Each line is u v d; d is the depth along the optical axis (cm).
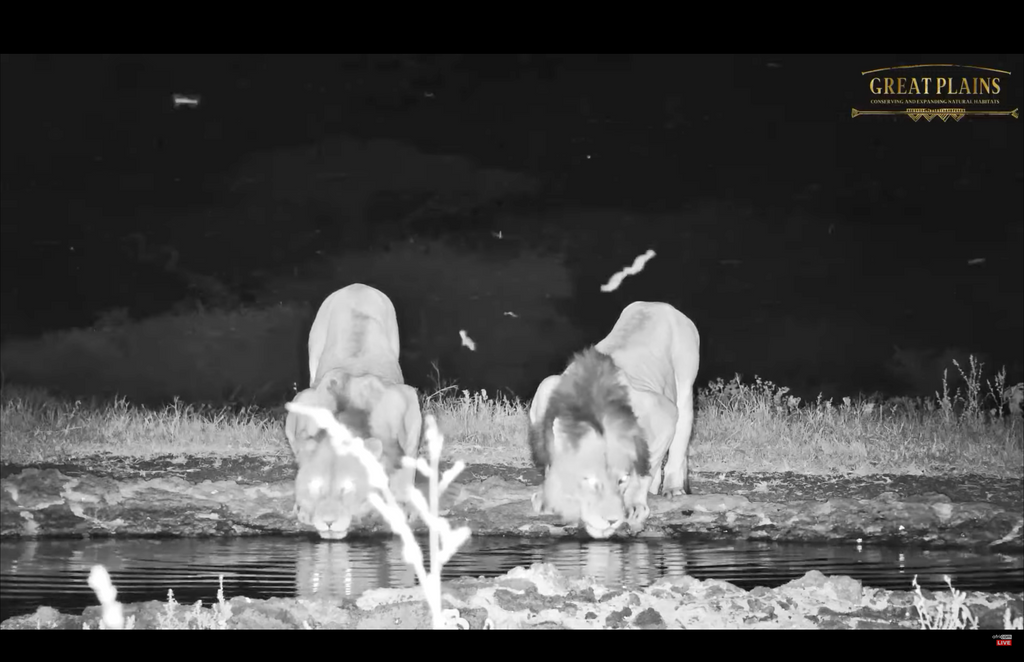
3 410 4666
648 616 2053
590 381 2873
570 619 2044
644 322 3472
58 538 2841
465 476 3522
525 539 2891
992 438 4388
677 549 2788
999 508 3019
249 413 4953
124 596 2217
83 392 6750
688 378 3512
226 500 2992
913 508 2998
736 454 4119
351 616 2017
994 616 2066
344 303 3450
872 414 4869
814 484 3597
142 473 3588
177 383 7025
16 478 3006
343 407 2906
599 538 2908
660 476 3281
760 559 2673
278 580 2373
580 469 2809
